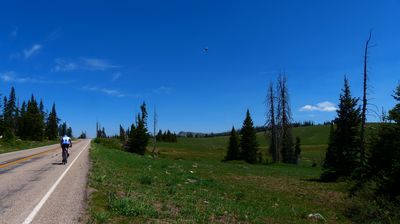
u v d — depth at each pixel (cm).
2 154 3909
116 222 949
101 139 9756
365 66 3359
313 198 2319
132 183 1795
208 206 1385
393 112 2150
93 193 1325
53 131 14338
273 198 2138
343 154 3366
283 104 5991
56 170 2164
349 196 2389
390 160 2386
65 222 915
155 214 1066
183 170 3372
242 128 7025
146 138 7419
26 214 993
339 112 3450
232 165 5128
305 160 8738
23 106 11944
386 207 1766
